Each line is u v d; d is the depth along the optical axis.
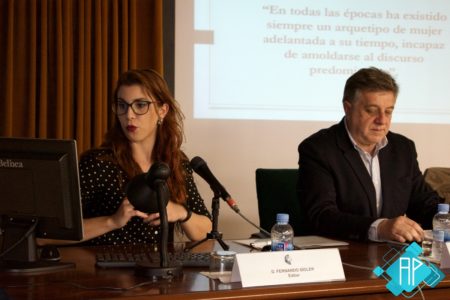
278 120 4.21
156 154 2.66
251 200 4.19
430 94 4.40
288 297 1.66
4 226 1.98
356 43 4.31
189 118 4.10
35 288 1.64
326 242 2.43
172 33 4.07
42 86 3.86
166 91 2.60
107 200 2.59
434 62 4.41
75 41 3.95
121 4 3.98
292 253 1.73
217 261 1.86
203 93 4.11
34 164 1.90
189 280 1.74
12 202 1.95
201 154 4.12
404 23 4.38
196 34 4.09
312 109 4.25
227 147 4.16
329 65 4.27
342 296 1.72
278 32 4.20
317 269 1.74
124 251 2.25
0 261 1.94
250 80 4.17
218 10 4.12
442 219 2.52
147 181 1.83
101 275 1.81
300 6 4.23
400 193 2.92
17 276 1.79
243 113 4.17
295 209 3.23
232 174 4.16
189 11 4.08
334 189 2.83
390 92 2.79
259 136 4.19
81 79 3.91
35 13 3.84
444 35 4.43
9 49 3.80
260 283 1.67
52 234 1.96
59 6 3.86
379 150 2.97
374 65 4.34
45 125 3.87
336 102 4.29
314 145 2.88
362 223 2.48
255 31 4.18
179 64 4.07
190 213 2.45
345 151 2.88
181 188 2.62
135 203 1.87
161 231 1.80
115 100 2.58
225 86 4.14
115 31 3.95
